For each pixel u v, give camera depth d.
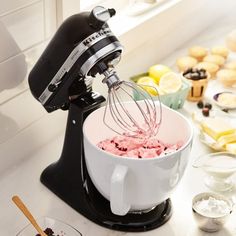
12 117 1.39
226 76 1.83
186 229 1.27
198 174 1.45
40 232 1.19
